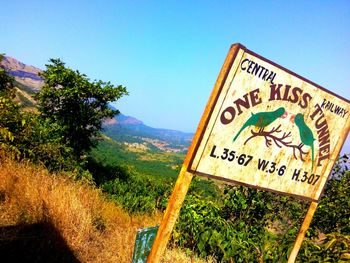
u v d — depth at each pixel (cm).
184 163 224
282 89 261
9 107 763
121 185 1473
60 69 1470
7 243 351
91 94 1530
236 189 631
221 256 494
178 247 507
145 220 701
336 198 616
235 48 224
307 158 302
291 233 568
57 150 962
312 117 292
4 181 489
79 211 480
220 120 230
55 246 375
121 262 407
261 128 256
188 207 545
